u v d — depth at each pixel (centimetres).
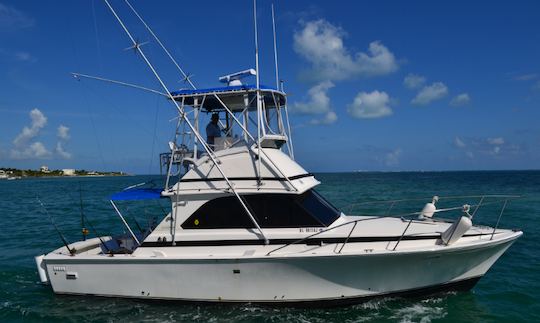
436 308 746
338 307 738
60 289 778
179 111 746
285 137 808
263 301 717
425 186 4731
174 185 768
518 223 1681
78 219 1983
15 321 723
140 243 806
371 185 5066
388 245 723
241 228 740
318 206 789
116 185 6231
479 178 7862
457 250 711
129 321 706
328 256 678
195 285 717
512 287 870
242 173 751
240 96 798
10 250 1305
